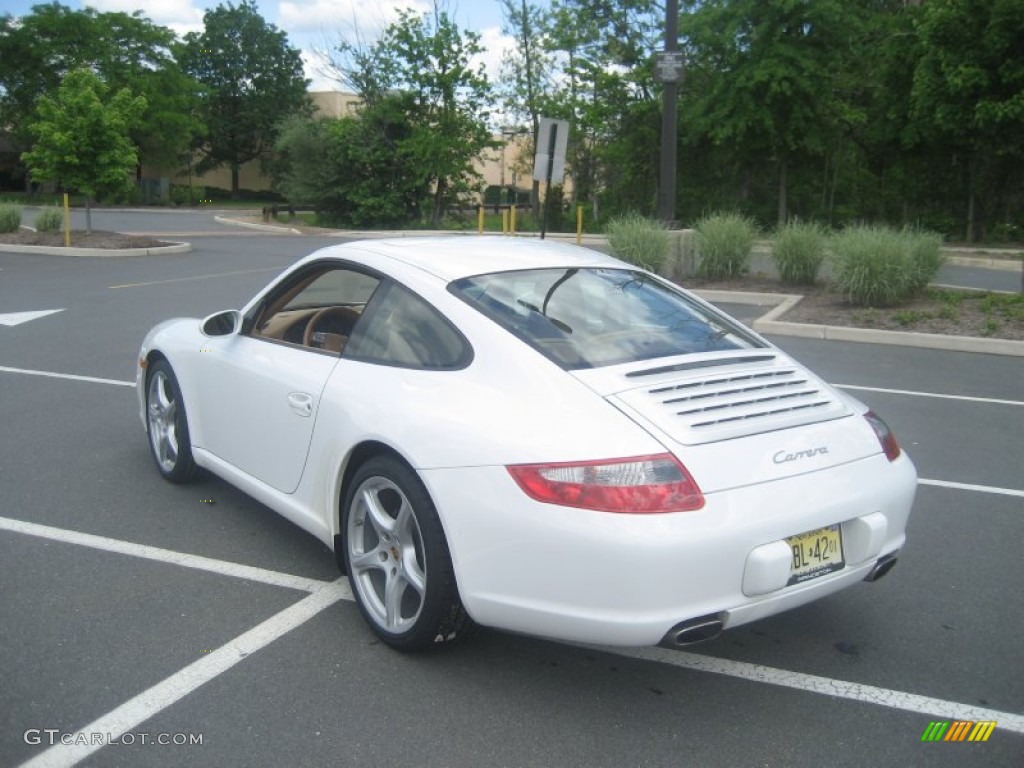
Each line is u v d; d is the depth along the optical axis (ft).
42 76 172.04
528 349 11.38
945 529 16.84
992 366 32.19
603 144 113.29
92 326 37.35
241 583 14.01
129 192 76.43
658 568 9.55
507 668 11.69
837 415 11.69
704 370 11.72
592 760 9.85
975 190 95.76
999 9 79.10
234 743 10.03
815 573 10.64
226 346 15.81
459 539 10.59
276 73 230.07
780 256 49.75
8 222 78.54
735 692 11.27
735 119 93.56
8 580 13.96
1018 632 12.94
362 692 11.06
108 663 11.61
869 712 10.88
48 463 19.65
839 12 89.04
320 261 14.84
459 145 112.78
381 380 12.32
